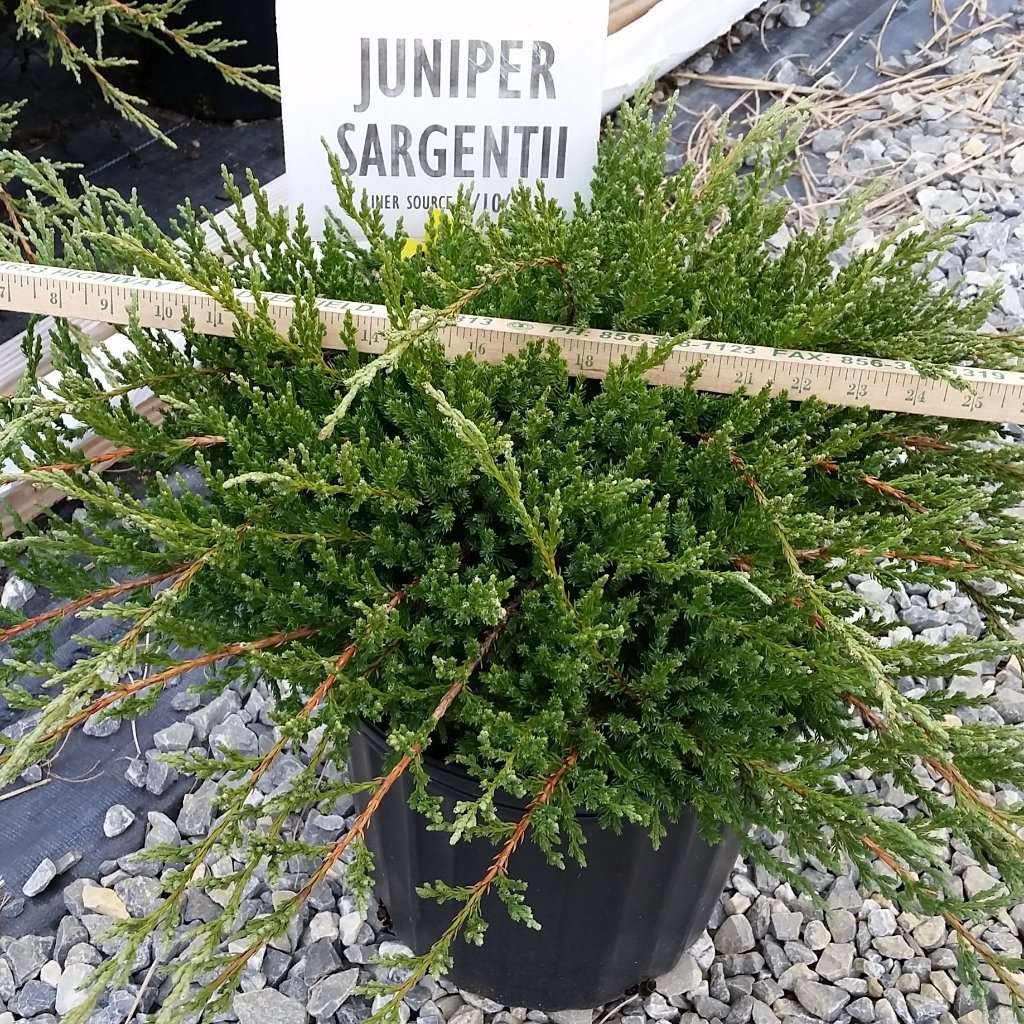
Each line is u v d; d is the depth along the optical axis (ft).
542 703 3.91
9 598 6.86
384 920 5.65
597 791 3.65
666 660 3.80
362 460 3.90
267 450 4.09
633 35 10.61
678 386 4.25
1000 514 4.44
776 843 6.00
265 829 5.87
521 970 4.97
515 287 4.27
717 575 3.50
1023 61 12.07
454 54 4.80
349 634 3.96
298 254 4.63
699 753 3.75
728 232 4.79
